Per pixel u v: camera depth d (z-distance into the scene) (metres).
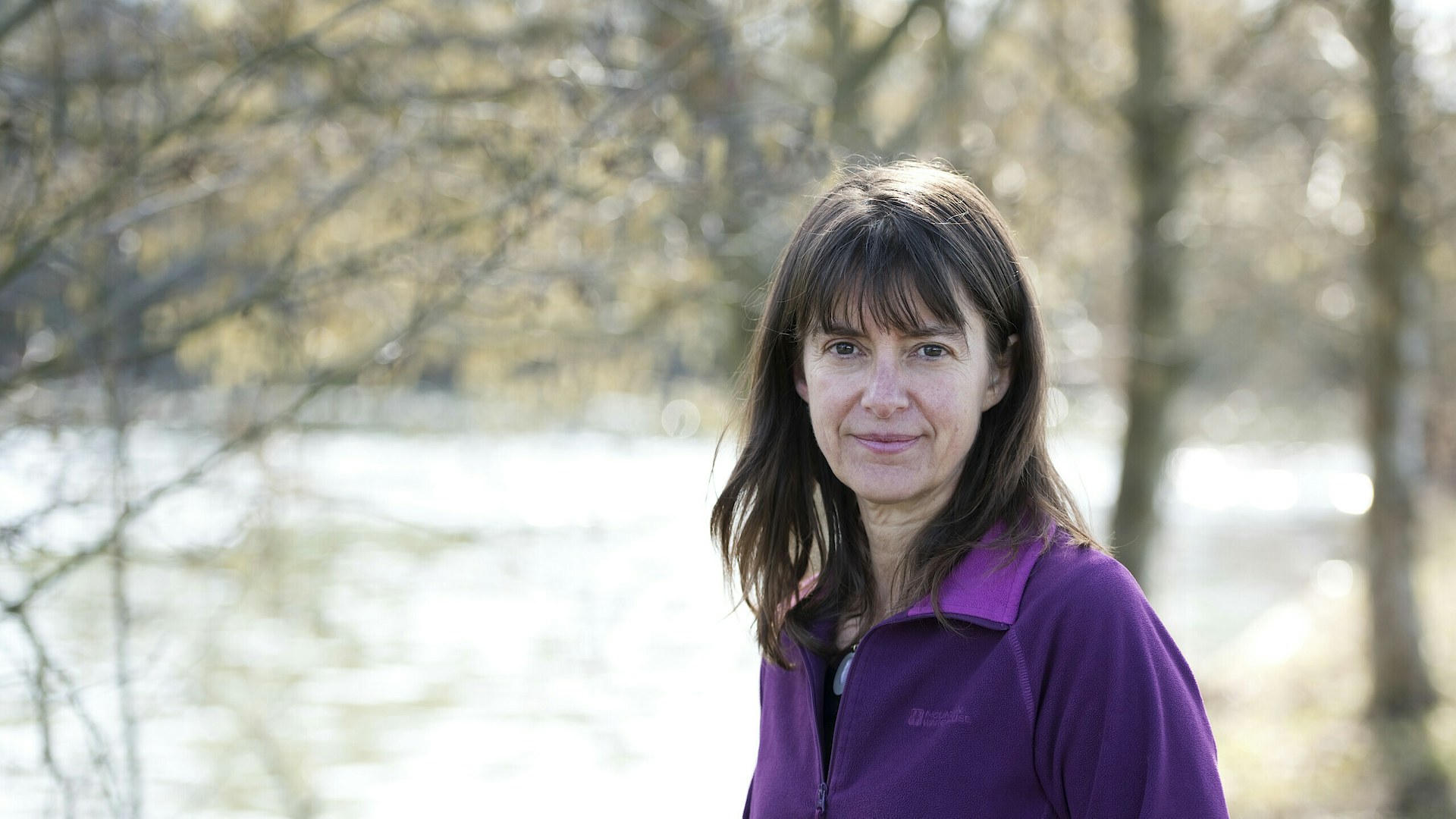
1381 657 12.10
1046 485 2.07
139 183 5.04
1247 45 12.93
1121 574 1.92
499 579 10.66
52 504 4.49
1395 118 11.97
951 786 1.90
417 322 5.10
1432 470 17.95
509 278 5.50
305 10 5.70
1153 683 1.83
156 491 4.75
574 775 9.19
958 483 2.10
